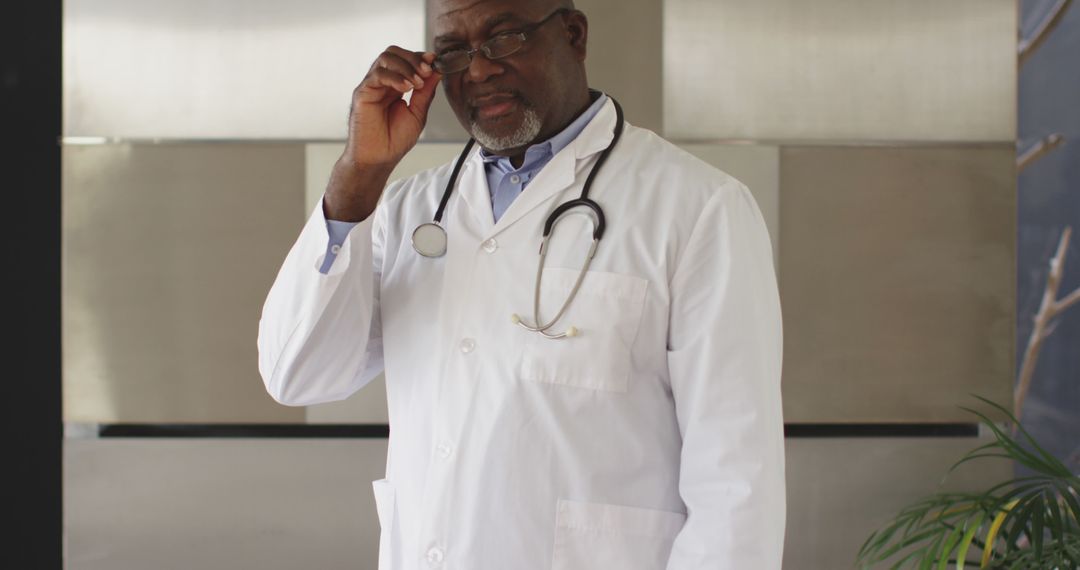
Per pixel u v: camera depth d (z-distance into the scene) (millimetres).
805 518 2236
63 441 2209
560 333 1156
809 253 2232
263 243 2217
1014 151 2238
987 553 1844
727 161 2217
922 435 2244
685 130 2225
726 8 2223
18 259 2369
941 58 2238
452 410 1181
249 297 2219
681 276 1160
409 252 1313
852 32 2236
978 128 2240
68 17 2201
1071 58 2273
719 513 1095
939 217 2240
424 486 1210
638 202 1213
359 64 2217
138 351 2211
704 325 1140
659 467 1171
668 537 1165
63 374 2211
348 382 1337
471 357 1189
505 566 1140
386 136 1216
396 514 1258
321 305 1229
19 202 2373
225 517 2217
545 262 1204
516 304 1192
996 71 2238
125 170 2209
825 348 2234
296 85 2219
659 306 1158
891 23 2236
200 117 2217
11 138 2371
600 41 2221
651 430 1170
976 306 2242
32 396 2375
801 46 2230
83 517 2211
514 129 1211
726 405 1115
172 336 2213
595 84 2223
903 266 2238
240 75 2217
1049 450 2260
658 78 2223
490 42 1184
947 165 2238
